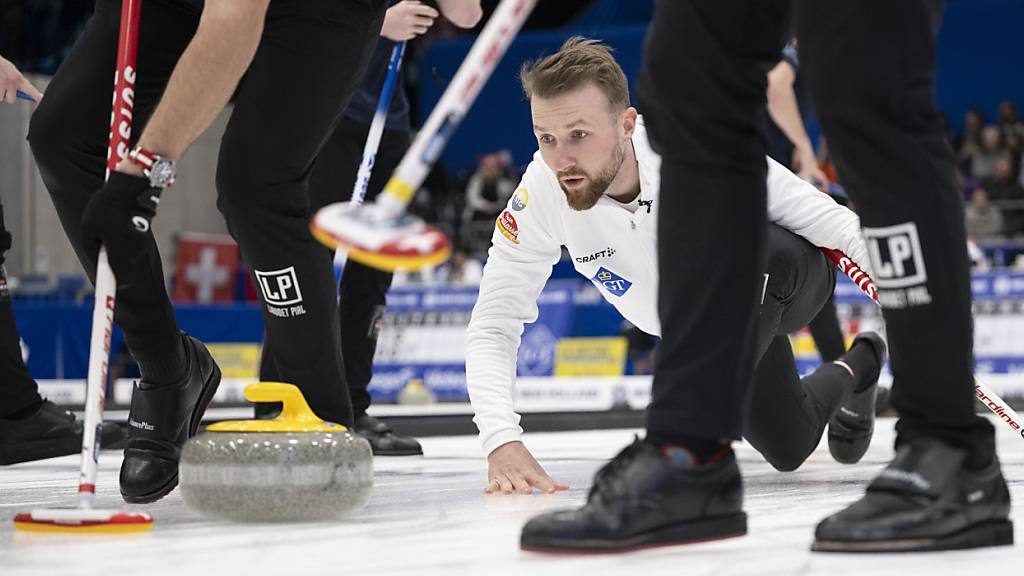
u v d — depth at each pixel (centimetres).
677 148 282
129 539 306
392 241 209
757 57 282
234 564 264
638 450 282
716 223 278
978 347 1427
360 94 677
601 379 1309
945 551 270
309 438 337
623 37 2814
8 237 567
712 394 277
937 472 274
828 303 682
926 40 267
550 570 253
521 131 2995
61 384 1337
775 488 452
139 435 404
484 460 645
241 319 1552
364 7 392
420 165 219
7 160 1845
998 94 2798
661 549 276
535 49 2958
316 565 263
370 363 708
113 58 416
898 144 269
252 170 385
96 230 333
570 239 433
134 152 337
